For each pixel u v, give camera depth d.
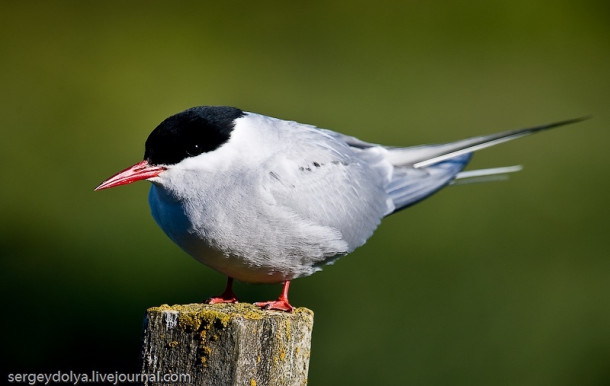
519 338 11.05
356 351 10.63
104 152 14.21
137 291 11.43
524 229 12.86
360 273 11.64
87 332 10.90
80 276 11.78
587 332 11.22
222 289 11.32
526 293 11.79
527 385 10.60
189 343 4.73
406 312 11.12
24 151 14.07
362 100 15.84
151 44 16.31
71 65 15.75
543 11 17.55
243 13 17.47
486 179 10.68
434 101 15.95
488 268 11.98
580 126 15.62
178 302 11.25
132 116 14.98
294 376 4.96
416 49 17.19
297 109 15.43
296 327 4.95
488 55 17.17
